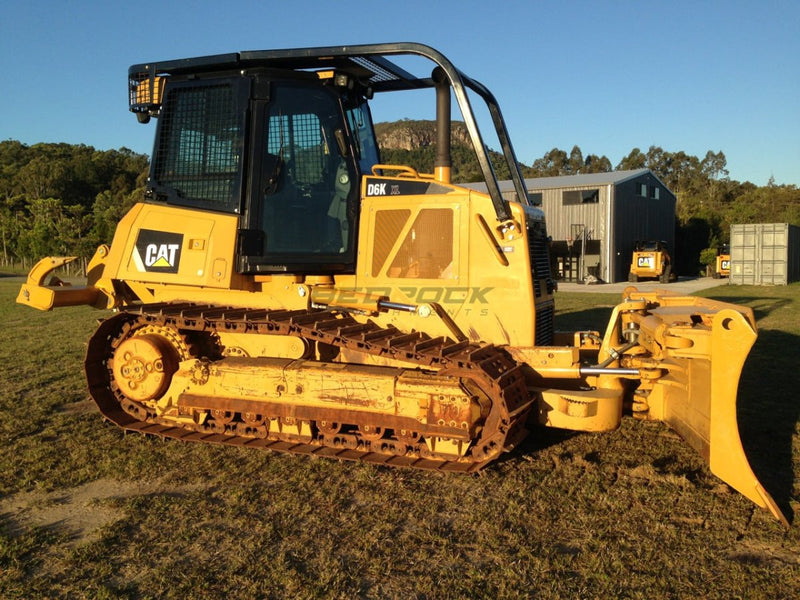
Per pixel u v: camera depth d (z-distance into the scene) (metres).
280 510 4.05
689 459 4.91
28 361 9.03
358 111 5.86
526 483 4.45
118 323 5.73
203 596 3.12
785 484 4.39
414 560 3.45
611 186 28.81
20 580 3.29
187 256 5.23
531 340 4.86
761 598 3.05
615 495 4.22
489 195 4.82
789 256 26.22
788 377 7.58
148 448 5.23
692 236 38.38
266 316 4.91
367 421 4.63
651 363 4.54
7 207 53.19
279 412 4.88
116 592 3.16
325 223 5.21
